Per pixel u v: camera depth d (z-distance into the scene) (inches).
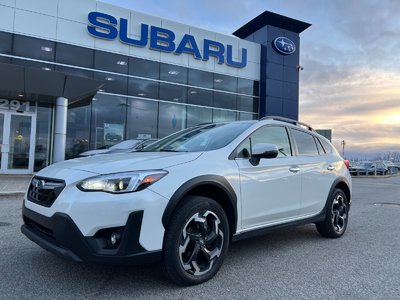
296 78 1027.3
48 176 150.9
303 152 218.2
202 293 142.3
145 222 134.0
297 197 201.9
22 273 159.0
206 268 153.9
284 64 1008.9
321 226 233.8
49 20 693.3
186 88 852.6
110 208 130.0
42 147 658.8
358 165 1702.8
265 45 986.7
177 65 840.3
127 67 774.5
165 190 139.8
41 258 178.7
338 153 253.4
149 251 135.1
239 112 940.6
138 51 788.6
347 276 165.8
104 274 159.2
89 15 729.6
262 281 157.2
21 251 189.6
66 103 621.0
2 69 547.2
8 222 263.3
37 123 655.1
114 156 167.9
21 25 668.7
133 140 515.2
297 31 1042.7
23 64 668.7
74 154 705.6
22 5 671.1
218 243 156.9
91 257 129.0
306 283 156.2
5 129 628.1
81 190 133.8
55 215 134.5
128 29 776.9
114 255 130.1
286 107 1007.0
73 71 713.6
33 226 155.6
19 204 352.5
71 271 162.1
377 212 362.6
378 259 192.7
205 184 152.2
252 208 173.8
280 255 195.8
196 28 872.3
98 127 735.1
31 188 159.2
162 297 137.6
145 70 796.6
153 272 162.4
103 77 745.0
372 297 143.0
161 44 818.8
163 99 818.8
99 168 141.6
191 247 148.8
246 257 191.0
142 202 133.6
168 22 828.6
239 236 169.5
